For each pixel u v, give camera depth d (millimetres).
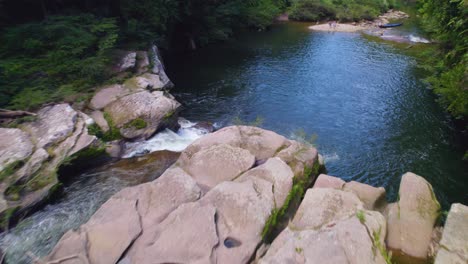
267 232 6145
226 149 8688
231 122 13570
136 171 9383
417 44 27500
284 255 5402
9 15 13812
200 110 14625
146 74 14547
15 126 9469
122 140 10727
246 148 9156
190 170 8109
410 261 5715
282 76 19328
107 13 16969
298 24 39125
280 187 7273
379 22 40031
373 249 5508
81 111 11078
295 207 7188
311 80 18594
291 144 9477
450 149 11609
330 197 6773
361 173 10336
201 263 5355
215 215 6273
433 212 6484
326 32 33969
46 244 6742
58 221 7367
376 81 18359
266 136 9758
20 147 8484
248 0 35250
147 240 5895
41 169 8164
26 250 6594
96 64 12641
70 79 12445
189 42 25344
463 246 5477
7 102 10406
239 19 32875
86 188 8555
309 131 12969
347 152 11523
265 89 17250
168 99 12086
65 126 9539
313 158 9008
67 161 8609
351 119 13930
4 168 7711
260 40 29438
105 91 12328
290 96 16344
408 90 16938
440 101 13969
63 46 12648
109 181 8883
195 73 19688
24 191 7605
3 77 10945
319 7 41594
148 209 6684
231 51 25203
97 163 9695
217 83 18047
